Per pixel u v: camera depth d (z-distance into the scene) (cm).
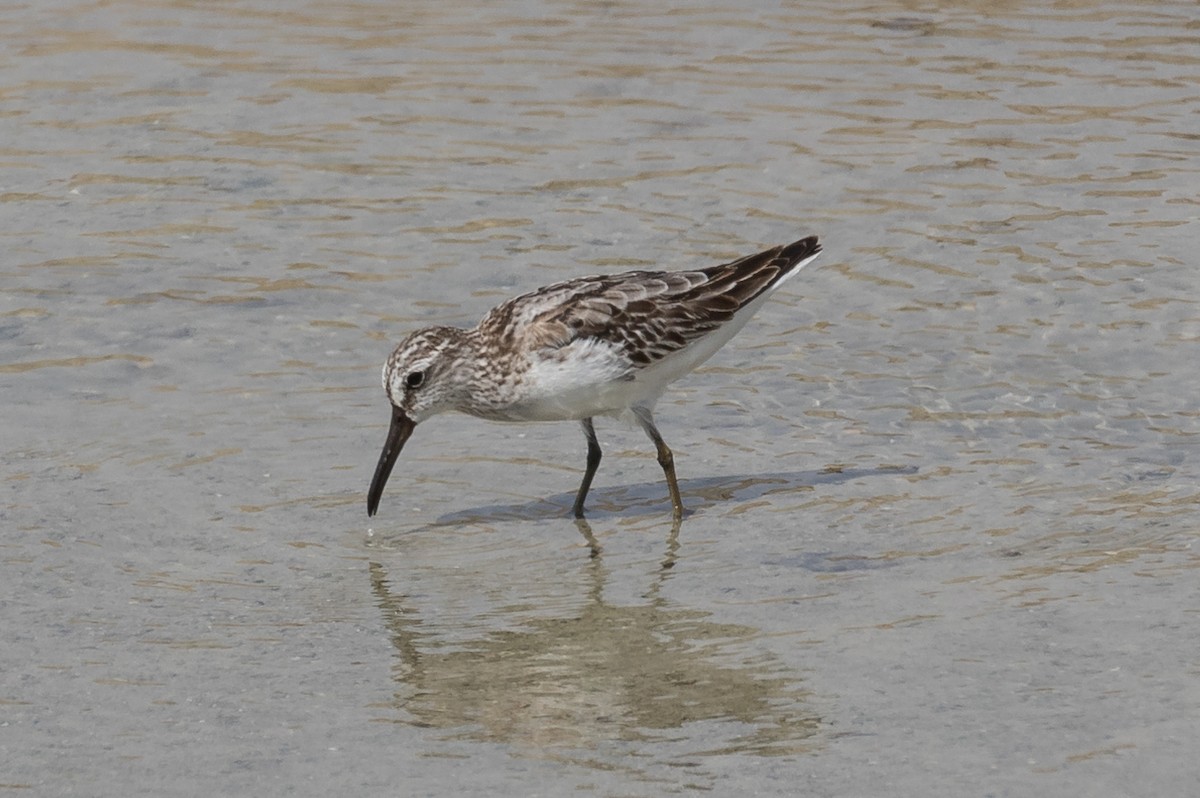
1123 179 1855
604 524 1268
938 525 1220
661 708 975
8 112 2080
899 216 1792
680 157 1948
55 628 1080
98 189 1888
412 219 1814
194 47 2298
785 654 1035
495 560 1207
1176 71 2156
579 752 928
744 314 1348
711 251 1720
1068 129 1991
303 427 1416
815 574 1155
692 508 1286
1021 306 1598
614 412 1321
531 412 1315
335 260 1730
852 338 1566
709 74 2188
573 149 1978
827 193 1852
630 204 1836
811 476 1323
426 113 2083
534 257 1723
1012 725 938
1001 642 1034
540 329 1287
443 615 1112
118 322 1598
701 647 1052
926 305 1616
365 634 1083
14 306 1623
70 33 2338
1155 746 909
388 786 895
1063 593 1098
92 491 1287
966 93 2105
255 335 1580
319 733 953
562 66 2222
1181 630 1038
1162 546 1162
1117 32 2300
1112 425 1377
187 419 1420
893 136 1991
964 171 1892
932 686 985
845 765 904
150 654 1048
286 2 2466
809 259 1379
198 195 1873
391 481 1341
